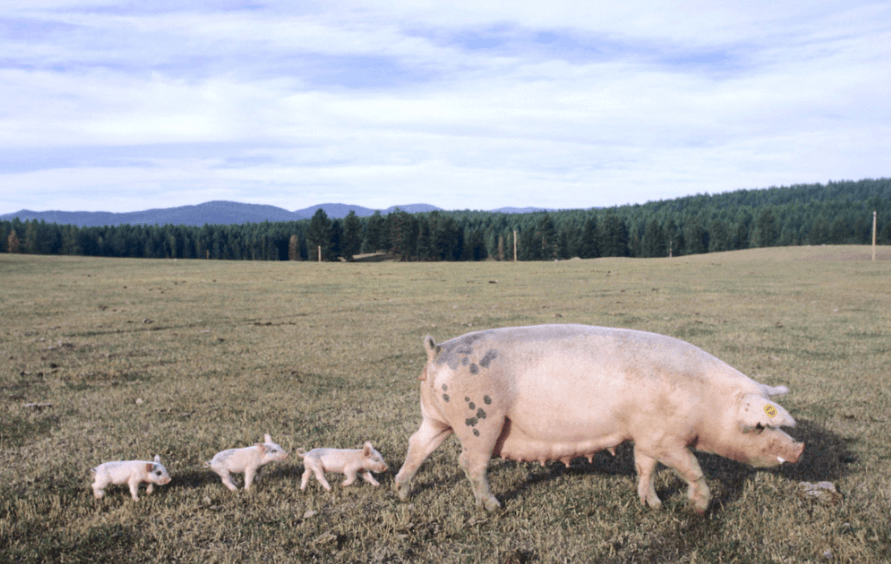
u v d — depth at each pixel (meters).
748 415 5.11
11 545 5.11
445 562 4.91
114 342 16.05
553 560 4.92
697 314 20.36
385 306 24.27
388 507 5.89
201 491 6.28
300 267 55.03
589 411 5.45
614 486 6.33
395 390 10.76
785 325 17.67
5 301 26.16
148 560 4.96
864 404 9.27
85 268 51.62
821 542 5.11
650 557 4.98
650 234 155.25
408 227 139.75
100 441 7.87
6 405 9.56
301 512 5.84
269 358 13.79
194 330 18.25
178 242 169.12
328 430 8.40
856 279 34.38
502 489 6.36
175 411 9.32
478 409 5.54
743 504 5.87
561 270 46.25
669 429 5.34
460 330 17.75
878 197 193.88
